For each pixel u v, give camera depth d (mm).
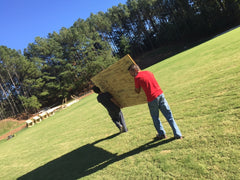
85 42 56031
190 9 55344
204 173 2508
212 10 49531
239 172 2277
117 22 70438
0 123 40938
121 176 3342
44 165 5789
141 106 8461
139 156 3754
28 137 14242
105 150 4926
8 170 6906
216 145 2955
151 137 4449
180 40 58188
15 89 53000
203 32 51188
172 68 15656
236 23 46656
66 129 10664
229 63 8219
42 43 57094
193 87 7043
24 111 51094
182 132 3891
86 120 10961
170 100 6668
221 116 3793
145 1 64562
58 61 55156
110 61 55219
